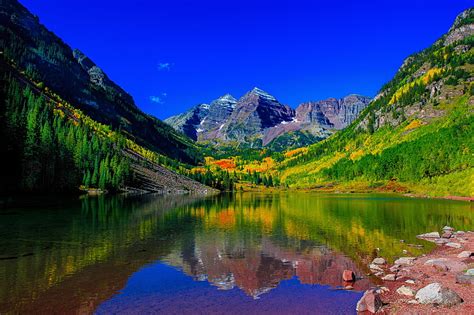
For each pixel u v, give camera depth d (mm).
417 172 171500
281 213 77125
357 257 33719
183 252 35812
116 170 162625
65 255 33656
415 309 19141
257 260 32625
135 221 59875
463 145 159125
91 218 62062
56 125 162000
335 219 64562
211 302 21516
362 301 20000
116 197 126750
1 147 102188
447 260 30297
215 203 110625
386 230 50656
